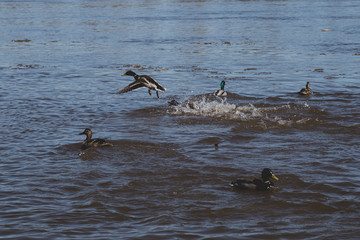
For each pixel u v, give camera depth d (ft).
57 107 94.53
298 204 50.52
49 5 421.18
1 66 142.51
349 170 60.23
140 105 97.35
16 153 66.69
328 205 50.24
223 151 67.97
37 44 191.62
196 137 74.90
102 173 59.31
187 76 128.57
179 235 43.52
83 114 89.56
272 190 54.03
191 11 354.95
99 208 49.32
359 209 49.32
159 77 127.24
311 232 44.45
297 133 77.25
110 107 95.50
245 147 69.87
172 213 48.26
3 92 107.55
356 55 159.43
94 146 68.95
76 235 43.39
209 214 48.19
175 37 212.43
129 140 73.00
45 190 53.88
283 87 113.91
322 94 105.70
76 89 112.16
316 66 140.97
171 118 87.15
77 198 51.88
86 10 368.27
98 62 150.30
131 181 56.65
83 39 206.90
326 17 302.66
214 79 124.36
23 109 92.38
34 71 134.62
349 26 249.34
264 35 216.33
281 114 89.04
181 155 66.03
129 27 252.01
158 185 55.62
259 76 127.54
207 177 58.03
